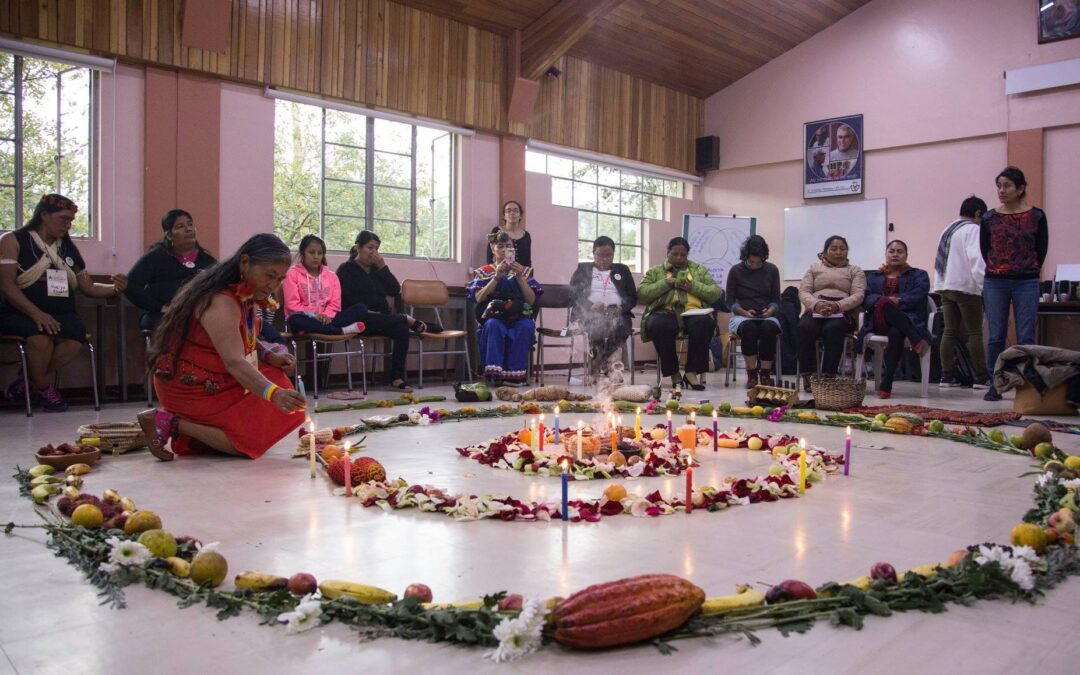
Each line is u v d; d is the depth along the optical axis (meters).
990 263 6.34
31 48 6.10
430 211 8.86
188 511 2.56
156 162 6.77
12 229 6.24
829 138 10.81
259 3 7.26
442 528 2.36
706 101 12.10
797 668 1.39
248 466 3.38
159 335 3.50
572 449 3.46
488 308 7.61
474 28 8.97
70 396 6.43
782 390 5.75
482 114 9.09
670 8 9.66
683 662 1.41
